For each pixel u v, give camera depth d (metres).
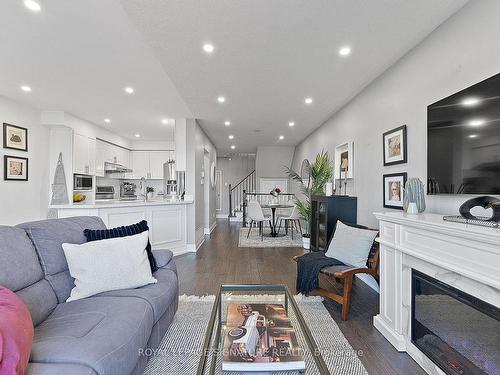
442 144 1.97
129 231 2.14
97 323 1.36
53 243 1.78
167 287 1.96
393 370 1.70
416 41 2.36
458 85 1.95
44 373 1.01
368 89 3.35
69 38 2.35
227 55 2.62
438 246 1.58
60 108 4.43
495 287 1.21
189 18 2.05
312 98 3.87
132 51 2.58
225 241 5.87
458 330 1.49
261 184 8.61
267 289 2.02
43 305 1.50
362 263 2.60
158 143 7.32
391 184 2.80
